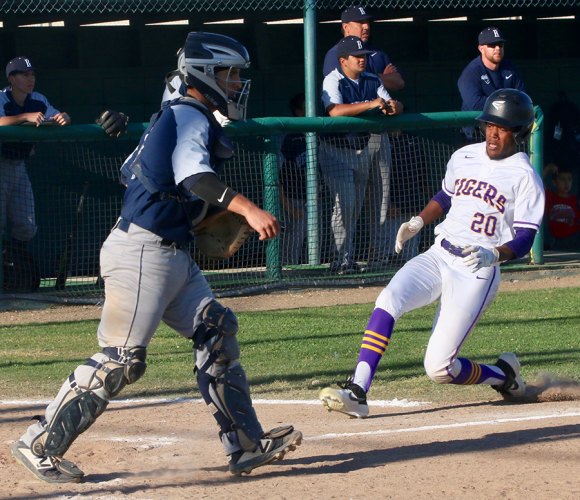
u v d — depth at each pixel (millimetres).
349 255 29734
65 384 11633
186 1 32469
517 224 14648
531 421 14594
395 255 30125
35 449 11750
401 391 17500
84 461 12914
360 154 29156
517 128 14844
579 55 43219
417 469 12047
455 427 14391
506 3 37625
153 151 11117
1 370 19797
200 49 11398
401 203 29875
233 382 11711
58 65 37875
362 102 28344
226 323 11578
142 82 38656
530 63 42406
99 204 31781
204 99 11531
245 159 29984
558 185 37250
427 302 15242
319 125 28234
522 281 30766
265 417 15641
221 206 10859
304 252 29766
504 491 11039
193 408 16531
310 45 30062
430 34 41344
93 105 38156
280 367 19734
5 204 27281
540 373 18000
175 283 11477
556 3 36344
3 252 27562
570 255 34750
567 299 27453
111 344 11508
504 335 22516
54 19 36156
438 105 41562
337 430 14477
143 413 16156
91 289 28750
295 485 11500
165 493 11297
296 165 29438
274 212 28562
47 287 28938
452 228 15352
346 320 25000
